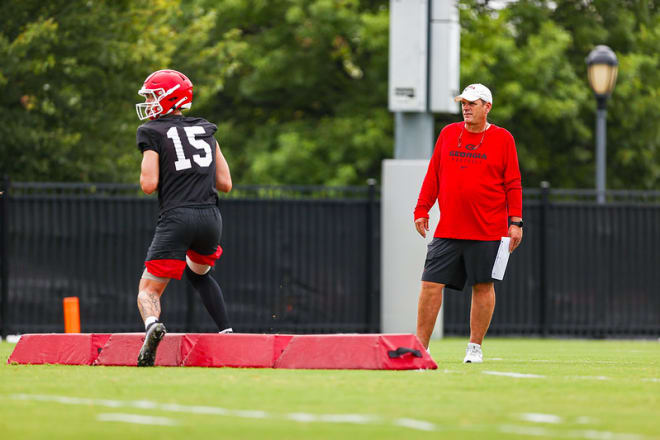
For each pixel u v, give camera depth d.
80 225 49.28
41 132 61.75
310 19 83.62
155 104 25.81
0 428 14.50
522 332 53.28
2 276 48.59
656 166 91.00
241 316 50.62
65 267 49.19
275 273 50.81
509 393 19.02
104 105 65.44
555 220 53.50
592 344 46.75
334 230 51.09
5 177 48.62
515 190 27.70
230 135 90.06
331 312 51.06
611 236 53.91
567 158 90.25
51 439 13.61
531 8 87.06
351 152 84.38
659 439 13.76
